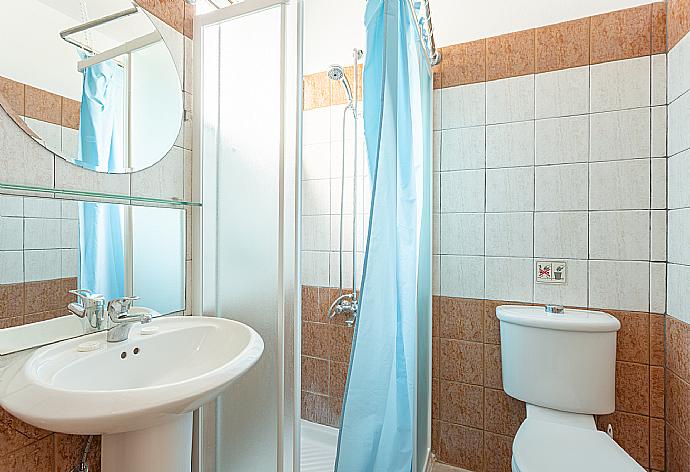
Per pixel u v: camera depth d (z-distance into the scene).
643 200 1.62
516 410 1.79
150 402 0.69
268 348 1.27
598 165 1.68
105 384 0.95
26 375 0.78
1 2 0.88
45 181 0.97
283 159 1.25
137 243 1.20
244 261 1.32
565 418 1.58
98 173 1.10
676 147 1.49
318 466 2.01
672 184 1.53
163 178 1.30
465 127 1.92
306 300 2.30
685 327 1.41
